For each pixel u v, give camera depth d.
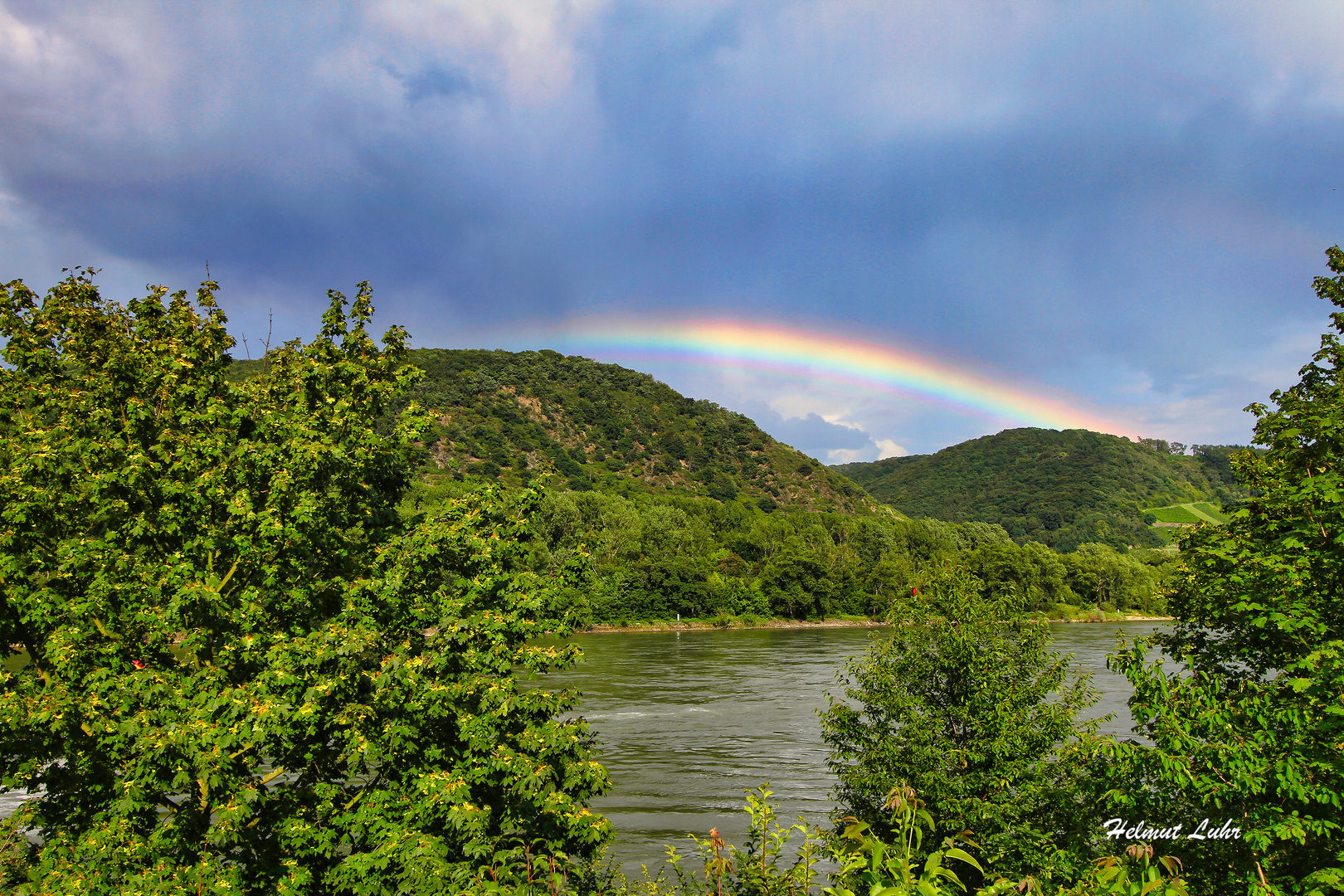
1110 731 28.53
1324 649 8.15
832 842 7.83
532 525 12.61
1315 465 11.34
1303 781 7.69
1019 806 15.36
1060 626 114.69
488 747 10.26
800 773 31.20
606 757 33.88
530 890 9.04
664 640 96.75
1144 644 9.95
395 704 10.03
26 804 10.30
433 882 8.91
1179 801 9.34
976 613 18.06
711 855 8.40
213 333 12.98
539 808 10.62
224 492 11.66
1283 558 9.80
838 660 69.81
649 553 125.69
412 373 13.48
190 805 10.39
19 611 10.29
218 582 10.70
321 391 13.06
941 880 5.39
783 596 125.06
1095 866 5.97
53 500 11.20
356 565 12.28
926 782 16.30
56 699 9.46
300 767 10.93
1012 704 17.09
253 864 9.90
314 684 9.93
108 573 10.84
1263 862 8.20
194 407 12.48
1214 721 8.58
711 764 32.56
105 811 10.04
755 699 48.44
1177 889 5.27
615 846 23.19
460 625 10.77
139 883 8.64
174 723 9.28
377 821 9.66
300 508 10.93
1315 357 13.85
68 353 12.11
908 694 18.22
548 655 11.21
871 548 162.38
